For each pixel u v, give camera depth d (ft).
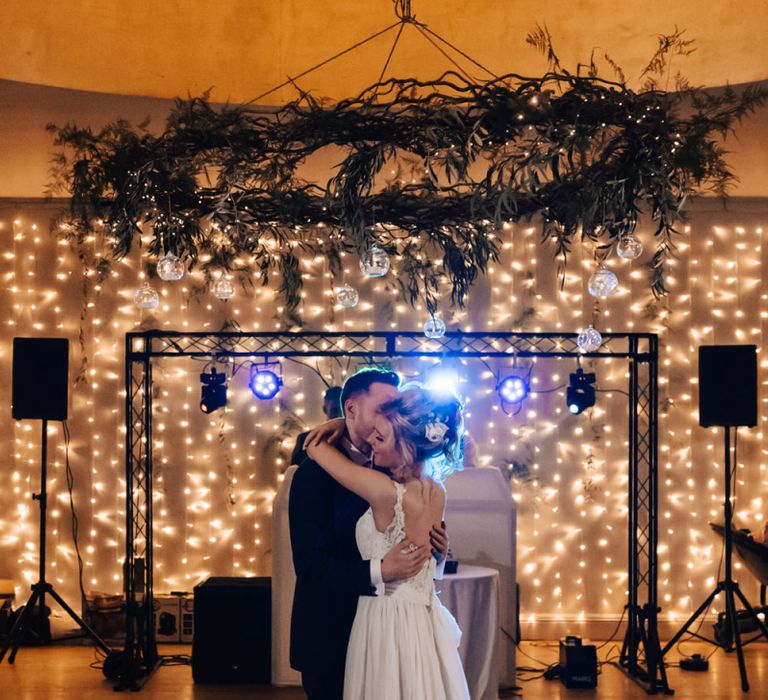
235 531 25.95
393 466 11.07
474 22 25.52
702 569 25.76
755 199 25.67
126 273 25.81
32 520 25.81
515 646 21.16
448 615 11.48
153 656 22.58
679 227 25.77
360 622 10.96
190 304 25.85
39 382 22.50
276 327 25.81
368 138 14.19
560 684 21.58
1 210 25.68
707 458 25.84
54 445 25.82
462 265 17.65
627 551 25.86
